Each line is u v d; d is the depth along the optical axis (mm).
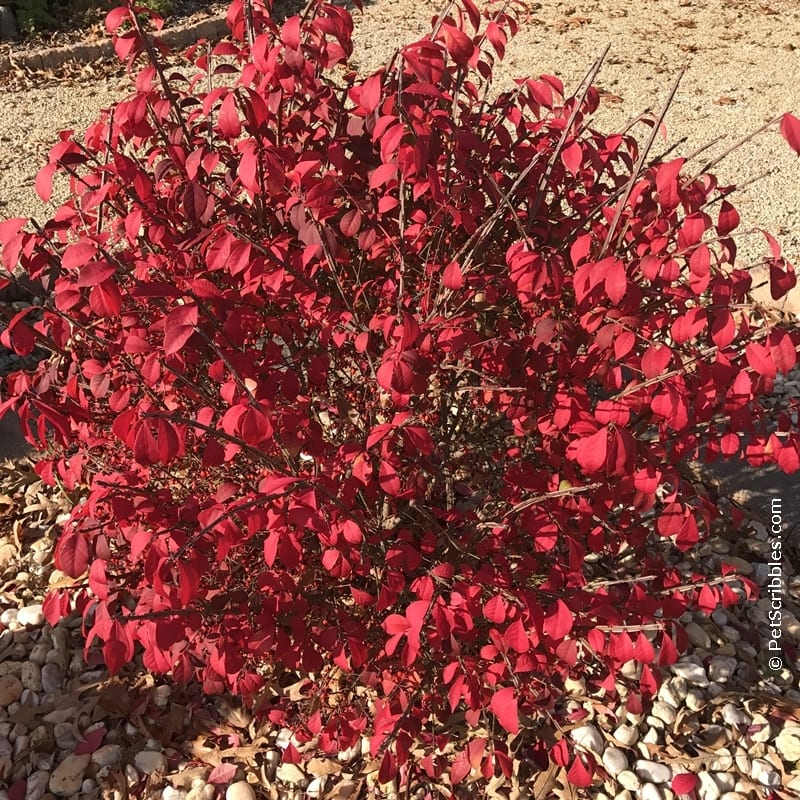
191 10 8953
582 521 2064
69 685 2609
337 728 2295
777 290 1766
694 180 1834
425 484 2180
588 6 9867
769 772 2408
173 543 1689
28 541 3166
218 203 2195
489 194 2188
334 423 2354
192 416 2139
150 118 2209
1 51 7848
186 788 2346
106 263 1705
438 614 1773
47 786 2365
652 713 2541
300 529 1813
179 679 2223
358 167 2131
